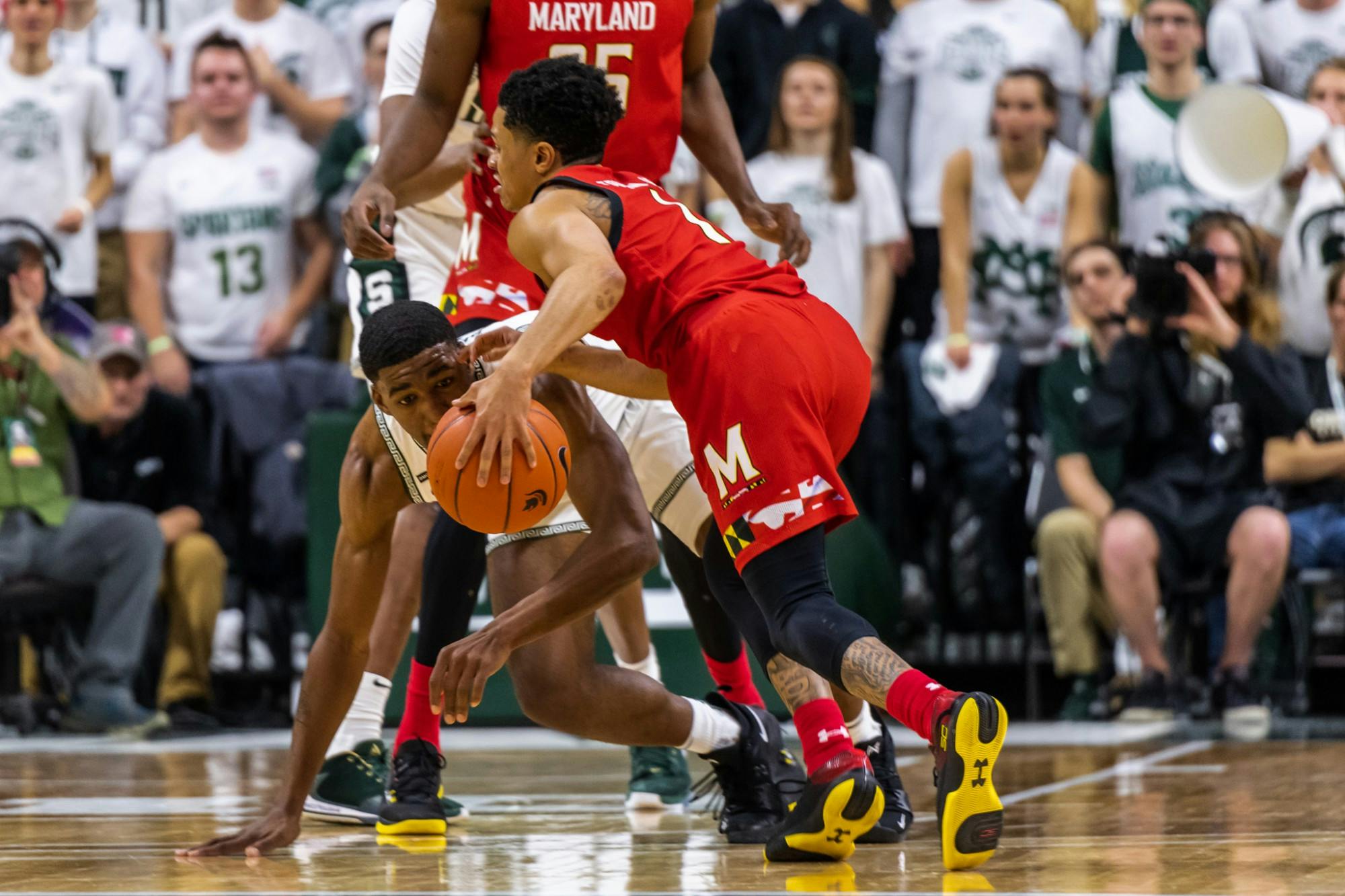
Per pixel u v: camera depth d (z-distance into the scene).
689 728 8.27
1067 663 16.45
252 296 18.98
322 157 18.84
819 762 7.38
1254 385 15.72
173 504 17.41
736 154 9.59
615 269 6.82
